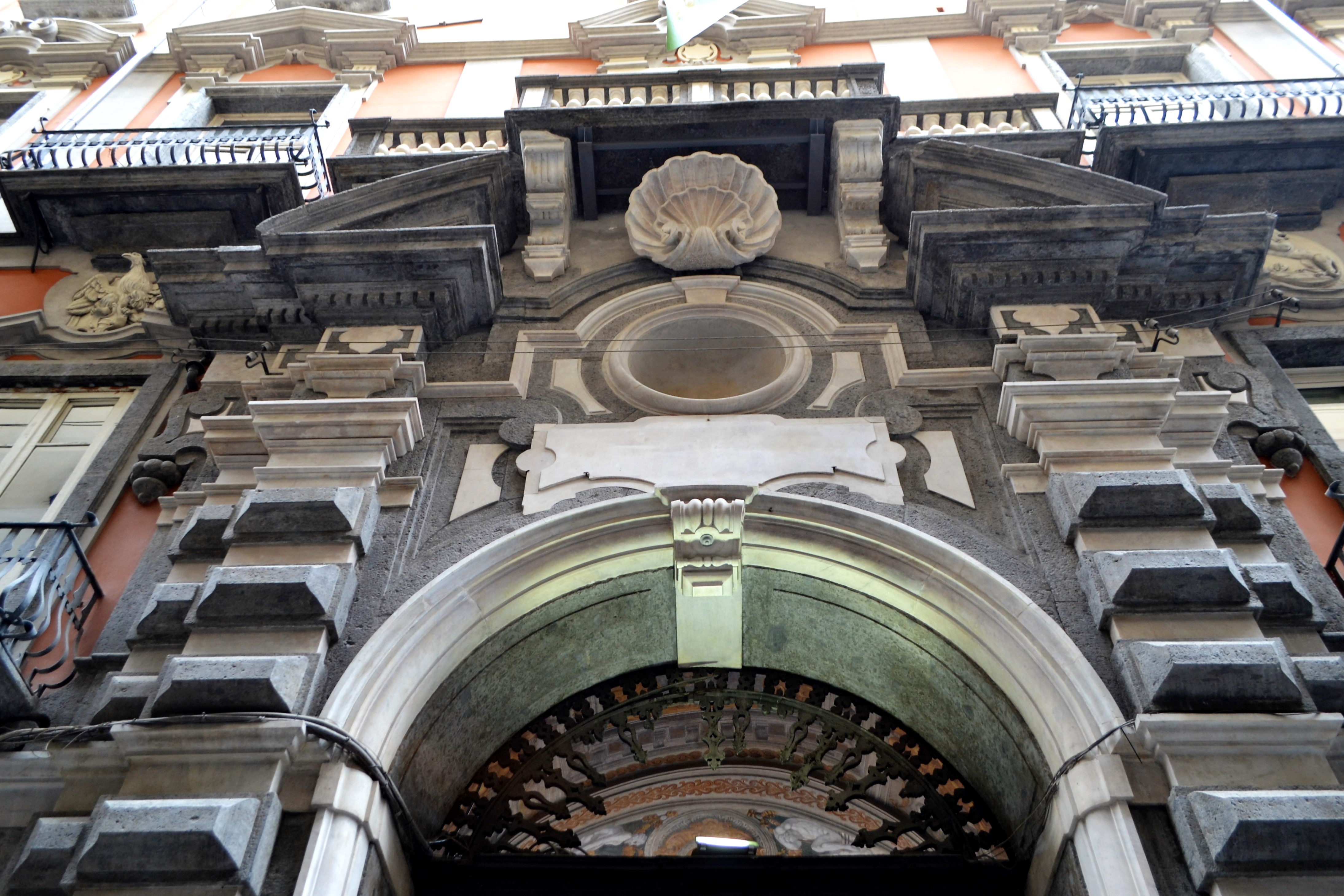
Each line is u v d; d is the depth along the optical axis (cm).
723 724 1115
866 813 1119
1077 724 530
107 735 532
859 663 692
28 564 620
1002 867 580
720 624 700
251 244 984
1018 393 695
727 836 1159
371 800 515
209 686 523
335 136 1238
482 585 620
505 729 686
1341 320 862
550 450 709
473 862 589
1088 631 578
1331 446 739
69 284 955
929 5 1489
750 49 1388
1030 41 1355
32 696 579
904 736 702
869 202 871
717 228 857
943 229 766
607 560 651
